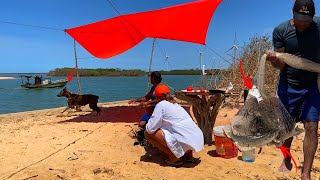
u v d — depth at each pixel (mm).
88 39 11078
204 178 5129
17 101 25141
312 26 3818
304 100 3992
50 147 6809
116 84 57406
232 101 12164
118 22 10164
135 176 5195
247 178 5125
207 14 9398
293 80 4043
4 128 9195
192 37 9891
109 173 5312
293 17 3770
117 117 10469
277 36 4008
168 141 5438
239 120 3811
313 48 3854
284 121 3717
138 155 6215
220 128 6203
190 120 5695
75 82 68625
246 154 5887
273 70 10109
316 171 5332
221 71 13781
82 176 5180
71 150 6547
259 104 3756
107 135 7758
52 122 9992
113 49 11641
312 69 3826
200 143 5656
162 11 9539
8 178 5133
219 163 5793
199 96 7156
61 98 27891
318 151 6438
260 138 3680
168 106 5629
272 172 5359
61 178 5109
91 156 6152
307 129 3924
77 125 9180
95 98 11375
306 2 3656
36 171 5395
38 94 33312
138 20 9680
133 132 7875
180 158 5789
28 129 8828
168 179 5082
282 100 4141
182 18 9477
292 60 3859
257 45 13195
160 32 9805
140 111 11734
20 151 6547
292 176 5176
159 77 7059
